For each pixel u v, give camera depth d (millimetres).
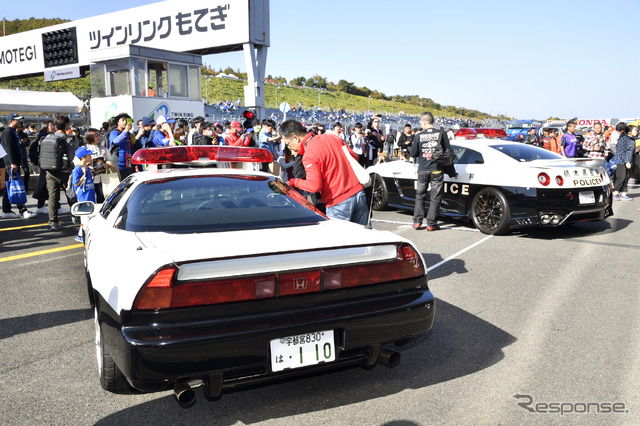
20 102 16797
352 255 2230
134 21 22516
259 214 2680
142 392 2527
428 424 2225
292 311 2072
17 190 8000
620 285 4250
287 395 2504
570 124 10523
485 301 3895
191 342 1900
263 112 20375
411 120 72188
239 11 19094
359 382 2635
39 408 2369
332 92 115562
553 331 3281
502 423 2229
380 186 8508
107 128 8742
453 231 6812
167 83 14617
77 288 4367
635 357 2877
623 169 9703
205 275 1978
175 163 3553
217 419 2281
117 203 3090
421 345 3084
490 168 6539
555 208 5957
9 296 4141
